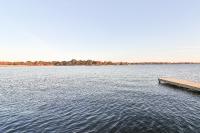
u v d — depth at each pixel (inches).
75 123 568.7
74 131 502.6
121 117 613.9
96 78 2368.4
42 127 536.4
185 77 2311.8
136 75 2893.7
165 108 729.0
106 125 542.6
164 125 528.4
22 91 1246.9
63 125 552.1
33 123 571.5
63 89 1332.4
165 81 1533.0
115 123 556.7
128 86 1470.2
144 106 764.0
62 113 683.4
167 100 887.7
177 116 616.7
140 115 630.5
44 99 951.0
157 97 969.5
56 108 758.5
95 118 614.2
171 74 3034.0
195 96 987.3
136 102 845.2
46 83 1775.3
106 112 684.7
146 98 943.7
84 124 557.6
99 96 1021.2
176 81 1409.9
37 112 698.2
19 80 2127.2
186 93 1084.5
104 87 1424.7
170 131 485.1
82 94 1099.3
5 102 881.5
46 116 645.3
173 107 745.0
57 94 1108.5
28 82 1882.4
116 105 792.9
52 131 504.7
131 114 645.3
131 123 550.3
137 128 510.0
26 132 499.2
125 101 871.7
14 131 507.2
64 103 849.5
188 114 642.2
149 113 655.1
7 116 645.9
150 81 1866.4
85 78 2384.4
